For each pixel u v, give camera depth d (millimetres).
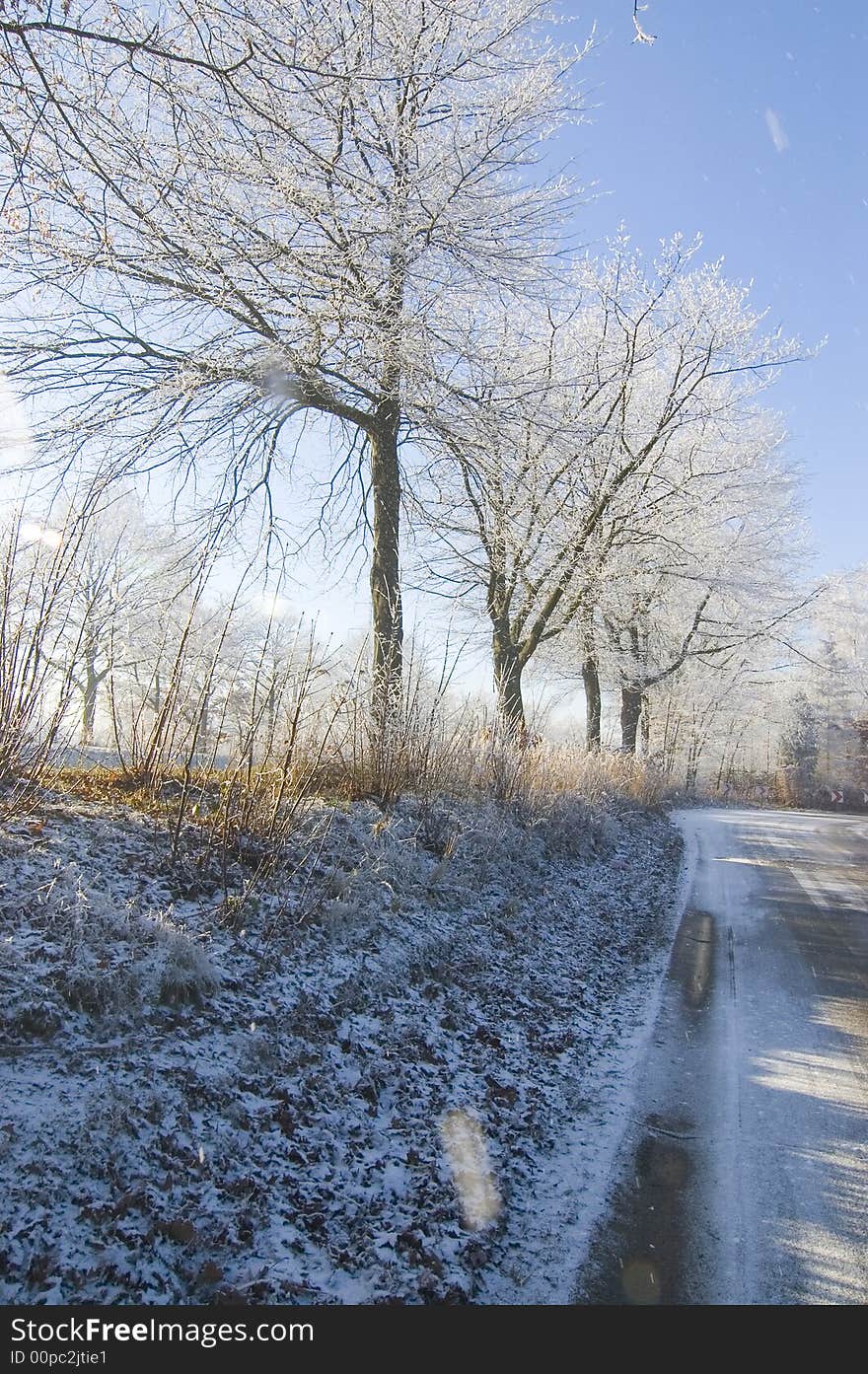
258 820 6852
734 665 30578
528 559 17141
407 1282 3588
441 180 10336
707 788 46312
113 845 5918
